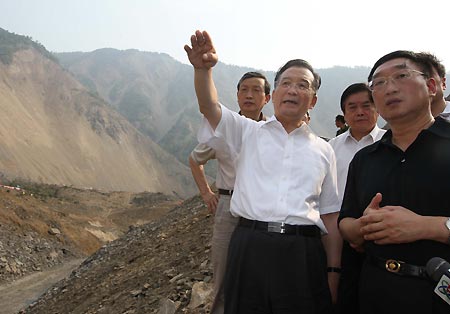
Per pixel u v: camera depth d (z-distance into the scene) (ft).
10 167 212.02
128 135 348.79
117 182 288.71
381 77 7.96
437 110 9.61
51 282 62.49
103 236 108.47
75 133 299.58
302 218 8.60
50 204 132.87
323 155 9.38
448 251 7.11
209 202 12.28
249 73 13.14
